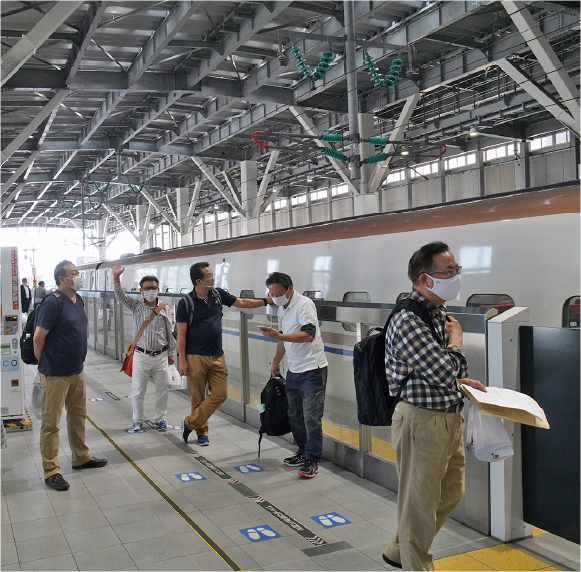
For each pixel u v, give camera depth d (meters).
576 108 11.72
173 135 22.58
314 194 34.00
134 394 6.29
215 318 5.67
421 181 26.64
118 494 4.41
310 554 3.40
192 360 5.61
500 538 3.48
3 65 10.41
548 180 21.09
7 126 20.30
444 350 2.62
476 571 3.11
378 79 11.88
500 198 5.89
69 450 5.59
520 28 11.23
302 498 4.28
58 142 23.08
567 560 3.23
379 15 13.04
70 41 13.08
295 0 12.55
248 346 6.61
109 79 15.60
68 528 3.81
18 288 6.44
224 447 5.62
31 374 10.38
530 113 18.00
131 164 28.17
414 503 2.72
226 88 17.02
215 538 3.63
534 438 3.41
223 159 25.70
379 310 4.42
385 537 3.61
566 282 4.97
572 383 3.20
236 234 41.88
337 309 4.91
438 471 2.70
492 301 5.54
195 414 5.64
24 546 3.55
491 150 23.23
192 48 14.37
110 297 12.32
